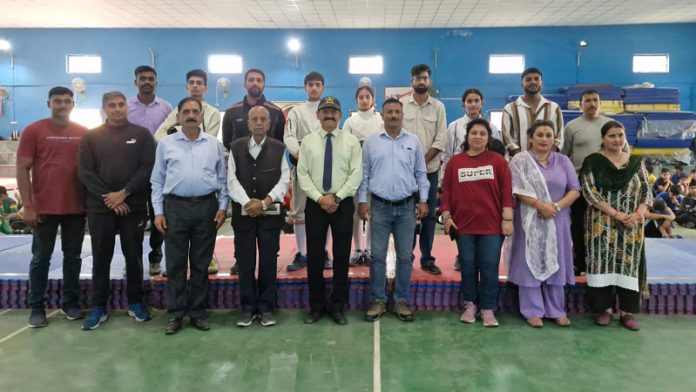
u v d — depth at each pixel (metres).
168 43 11.25
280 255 4.26
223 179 3.15
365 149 3.25
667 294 3.38
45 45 11.29
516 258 3.17
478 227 3.09
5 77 11.40
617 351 2.71
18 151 3.02
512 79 11.12
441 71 11.20
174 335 2.95
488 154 3.12
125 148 3.05
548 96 9.90
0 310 3.47
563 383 2.33
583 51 11.07
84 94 11.33
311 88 3.62
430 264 3.67
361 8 9.67
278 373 2.43
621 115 8.92
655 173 8.97
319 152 3.09
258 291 3.21
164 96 11.34
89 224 3.07
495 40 11.10
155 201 3.01
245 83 3.50
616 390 2.26
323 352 2.69
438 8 9.66
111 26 11.05
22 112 11.44
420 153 3.25
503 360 2.59
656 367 2.50
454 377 2.39
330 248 4.13
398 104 3.13
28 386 2.29
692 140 8.93
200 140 3.03
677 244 4.77
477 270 3.23
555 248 3.03
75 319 3.24
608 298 3.12
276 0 9.19
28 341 2.87
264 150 3.05
